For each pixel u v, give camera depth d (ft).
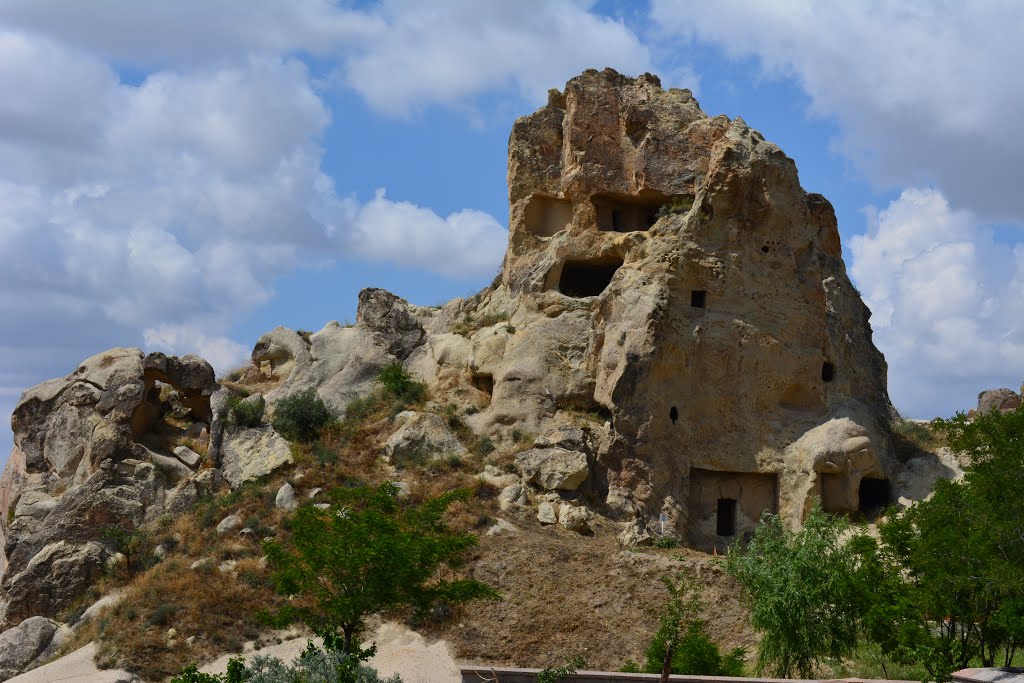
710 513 155.84
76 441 169.68
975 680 80.28
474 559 136.77
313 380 183.21
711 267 160.45
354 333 189.47
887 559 107.45
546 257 176.86
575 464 151.94
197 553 145.69
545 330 171.32
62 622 146.72
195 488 162.30
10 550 160.76
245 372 193.57
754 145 165.27
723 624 125.59
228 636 128.16
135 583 143.33
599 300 165.48
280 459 162.81
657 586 131.23
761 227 162.71
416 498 150.41
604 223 176.14
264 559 139.44
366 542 100.89
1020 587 84.58
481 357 175.11
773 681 88.48
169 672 123.95
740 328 158.92
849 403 159.53
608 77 179.83
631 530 145.18
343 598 99.30
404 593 102.47
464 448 163.73
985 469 93.40
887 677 106.11
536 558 136.56
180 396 180.04
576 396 165.48
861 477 153.17
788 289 161.48
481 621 127.44
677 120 174.91
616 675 89.45
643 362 155.33
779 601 107.34
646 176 172.24
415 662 119.85
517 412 165.78
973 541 88.99
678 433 155.43
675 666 103.45
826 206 175.73
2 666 138.51
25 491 168.04
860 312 176.14
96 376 173.37
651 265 161.68
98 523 157.69
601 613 128.06
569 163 177.99
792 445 156.66
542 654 122.52
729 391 157.79
